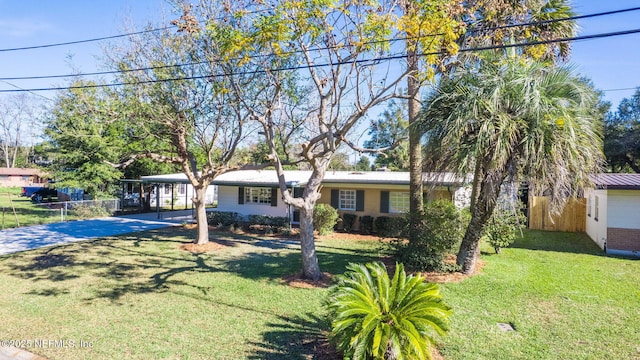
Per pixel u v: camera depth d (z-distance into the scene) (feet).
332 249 44.62
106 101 39.24
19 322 22.45
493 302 25.14
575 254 40.60
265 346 19.11
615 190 40.88
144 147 50.19
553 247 44.86
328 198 62.23
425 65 27.32
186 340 19.86
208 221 64.90
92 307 24.94
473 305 24.61
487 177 27.32
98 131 68.18
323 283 30.25
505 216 39.04
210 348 18.94
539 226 59.82
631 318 22.41
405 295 17.62
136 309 24.57
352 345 15.11
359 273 18.95
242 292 28.04
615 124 88.33
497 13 32.55
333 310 17.56
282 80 34.47
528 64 27.53
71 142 69.77
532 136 24.00
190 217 75.10
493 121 24.81
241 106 36.99
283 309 24.45
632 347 18.83
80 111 39.01
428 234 32.27
